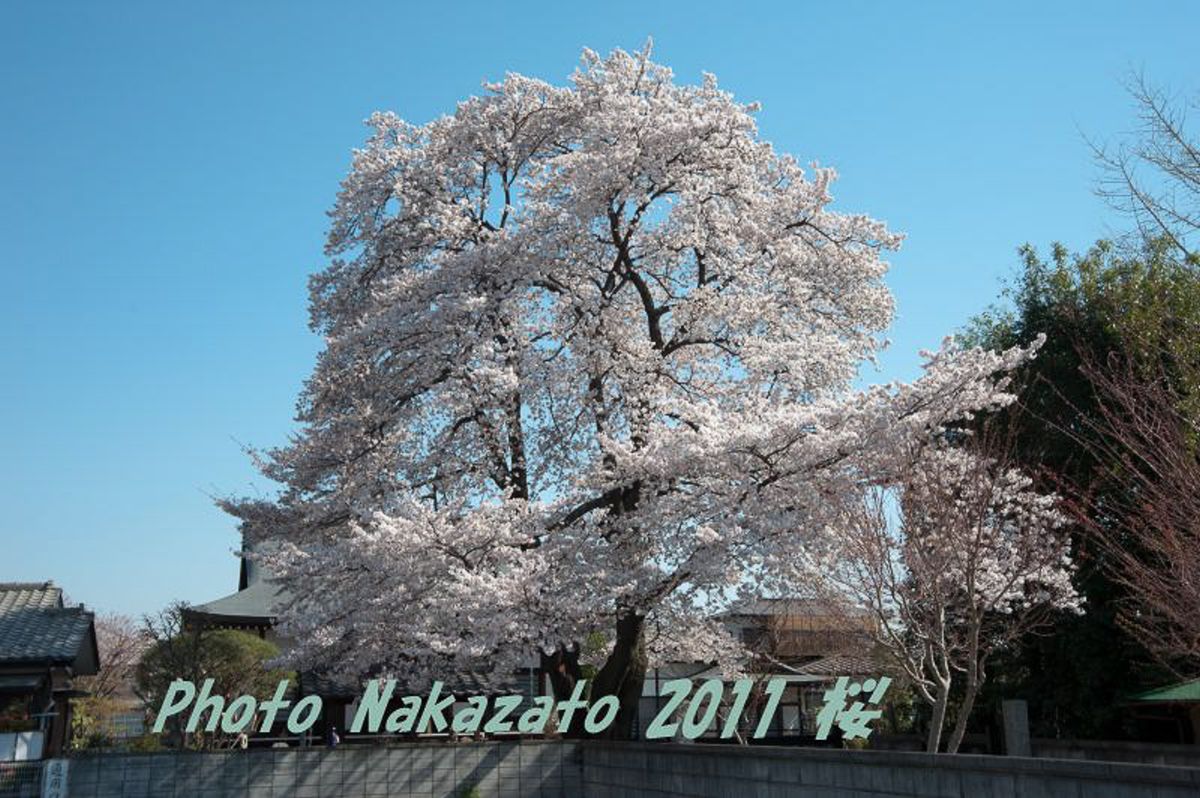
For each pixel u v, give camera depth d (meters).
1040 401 19.09
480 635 13.83
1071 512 15.53
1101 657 18.47
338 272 19.66
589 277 17.77
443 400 16.06
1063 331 18.98
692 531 13.93
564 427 18.27
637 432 16.33
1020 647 19.42
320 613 15.42
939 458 13.87
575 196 16.66
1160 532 11.73
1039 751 16.81
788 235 17.81
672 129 16.25
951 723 22.16
